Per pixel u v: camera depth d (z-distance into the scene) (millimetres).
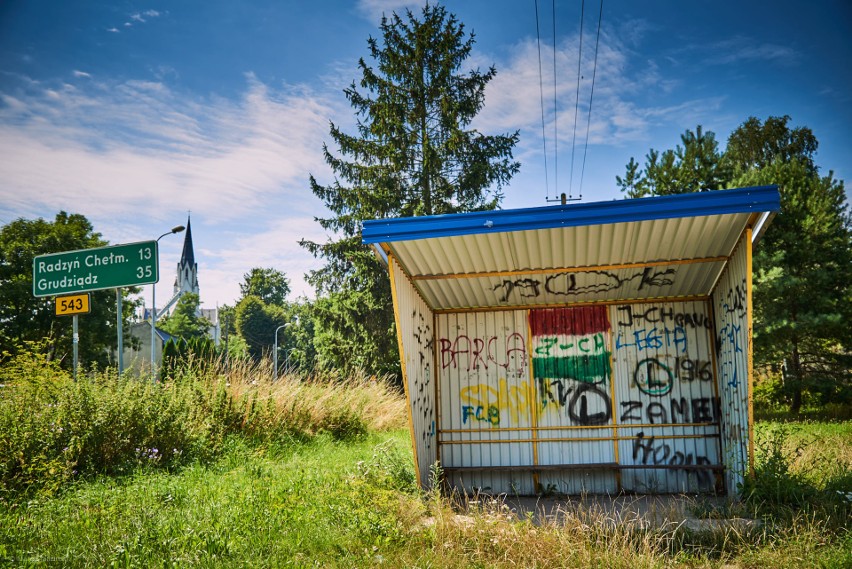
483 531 5801
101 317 33875
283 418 12453
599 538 5602
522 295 9555
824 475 7660
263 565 5000
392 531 5852
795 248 19609
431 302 9734
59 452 8094
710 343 9344
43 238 34719
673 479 9094
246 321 73562
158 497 6840
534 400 9664
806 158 35125
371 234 7477
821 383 19578
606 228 7922
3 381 9422
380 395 17016
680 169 20750
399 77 26703
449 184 25828
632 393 9461
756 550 5352
